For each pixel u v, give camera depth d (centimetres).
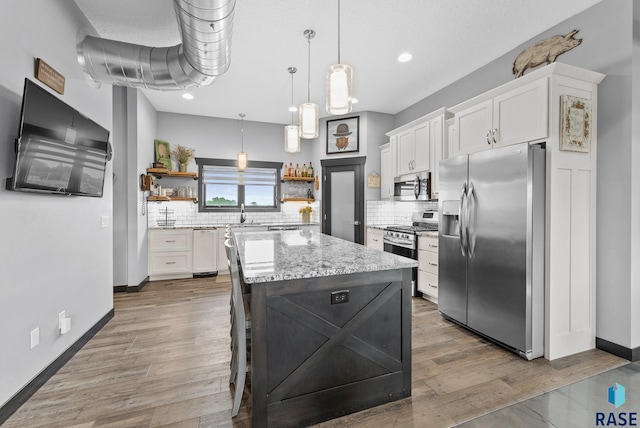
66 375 203
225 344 249
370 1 236
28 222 182
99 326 277
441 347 246
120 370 209
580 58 247
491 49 308
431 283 353
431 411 167
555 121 222
